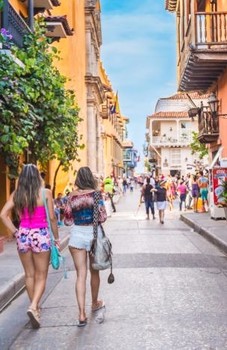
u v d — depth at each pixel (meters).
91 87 41.56
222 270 10.69
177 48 30.89
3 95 11.52
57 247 6.91
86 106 41.25
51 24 21.80
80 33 37.34
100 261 6.91
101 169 49.38
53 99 14.52
